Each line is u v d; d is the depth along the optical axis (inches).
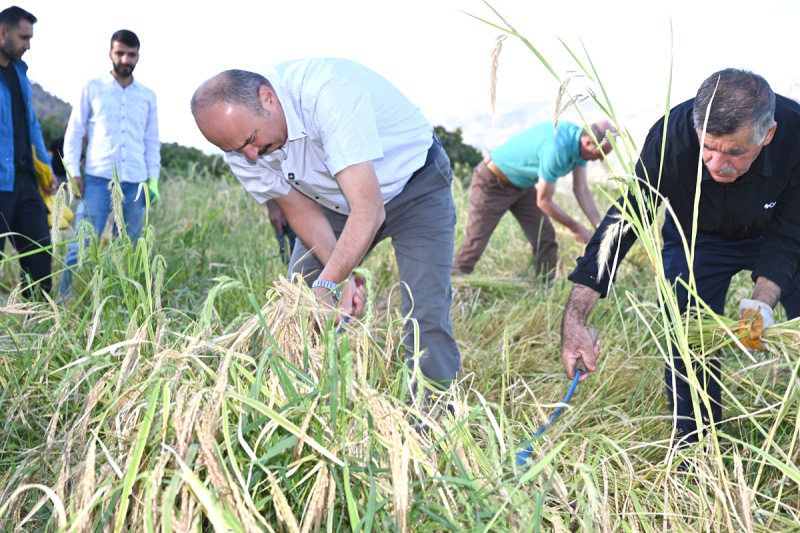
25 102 160.7
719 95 80.0
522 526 57.4
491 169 201.8
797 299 99.5
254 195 106.6
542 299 171.8
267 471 55.3
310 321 77.8
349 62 99.5
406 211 105.3
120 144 195.2
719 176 86.6
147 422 56.8
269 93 87.1
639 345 126.7
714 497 79.7
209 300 69.6
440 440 62.4
